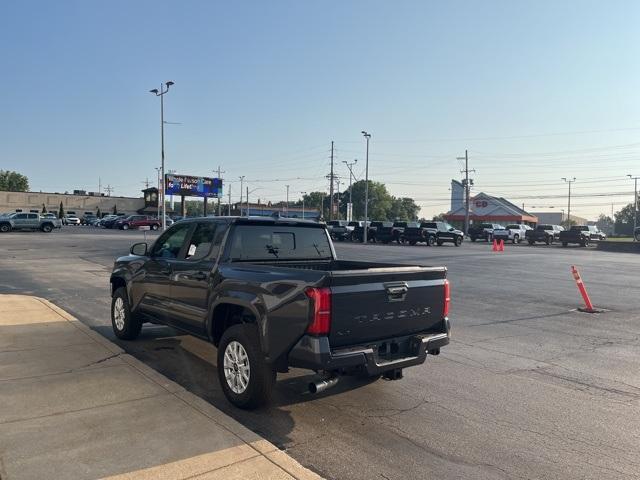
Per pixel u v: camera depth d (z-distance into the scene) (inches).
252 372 192.5
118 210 4448.8
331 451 168.7
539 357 299.0
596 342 341.1
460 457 166.6
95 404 189.9
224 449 155.8
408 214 6796.3
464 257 1121.4
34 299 430.3
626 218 5083.7
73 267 741.9
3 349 265.3
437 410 208.5
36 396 197.5
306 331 176.7
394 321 195.5
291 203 6624.0
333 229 2042.3
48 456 149.3
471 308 474.0
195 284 231.8
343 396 222.1
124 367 235.3
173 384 212.7
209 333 221.0
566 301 522.6
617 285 663.8
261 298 191.9
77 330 310.5
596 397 229.0
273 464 147.6
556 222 6117.1
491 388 239.0
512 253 1338.6
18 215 1983.3
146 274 273.7
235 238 226.7
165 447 156.3
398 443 175.9
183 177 3358.8
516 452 171.2
